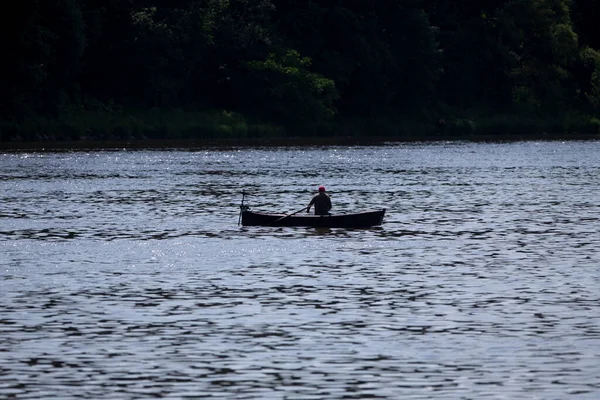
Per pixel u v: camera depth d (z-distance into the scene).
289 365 75.06
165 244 136.75
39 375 72.69
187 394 68.56
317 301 96.94
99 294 100.69
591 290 102.25
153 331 85.06
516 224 159.62
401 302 96.44
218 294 100.56
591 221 163.62
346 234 147.38
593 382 70.62
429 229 153.25
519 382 70.69
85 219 165.62
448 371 73.38
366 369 74.00
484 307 94.00
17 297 99.19
